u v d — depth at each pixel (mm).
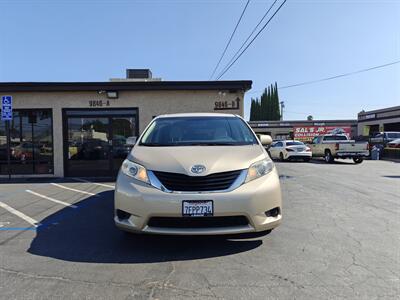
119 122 12383
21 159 12398
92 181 11227
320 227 5430
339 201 7598
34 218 6191
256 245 4543
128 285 3402
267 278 3543
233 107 12188
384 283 3420
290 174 13336
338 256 4160
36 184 10602
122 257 4164
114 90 12086
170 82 12023
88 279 3549
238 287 3346
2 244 4711
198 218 3855
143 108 12266
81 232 5281
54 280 3531
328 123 48500
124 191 4082
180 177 3967
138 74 17531
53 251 4414
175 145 4922
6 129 12328
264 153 4656
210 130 5453
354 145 20125
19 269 3828
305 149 22438
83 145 12414
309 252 4293
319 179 11633
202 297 3150
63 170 12297
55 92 12188
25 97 12188
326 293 3213
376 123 40000
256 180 4102
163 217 3900
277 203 4191
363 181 11070
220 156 4281
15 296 3189
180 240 4734
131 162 4355
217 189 3936
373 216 6188
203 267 3834
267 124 50375
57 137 12266
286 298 3121
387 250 4371
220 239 4773
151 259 4082
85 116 12344
